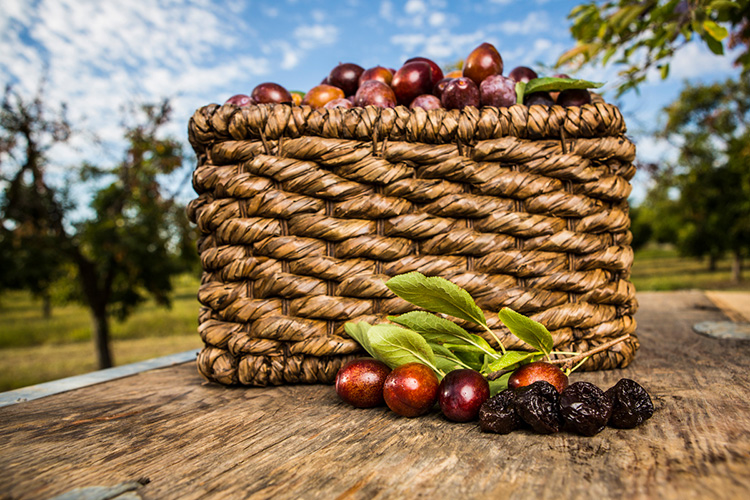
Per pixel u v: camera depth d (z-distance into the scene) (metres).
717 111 5.39
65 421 0.39
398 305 0.44
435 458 0.31
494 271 0.44
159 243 2.59
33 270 2.55
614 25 0.76
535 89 0.47
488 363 0.42
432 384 0.37
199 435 0.35
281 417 0.38
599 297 0.45
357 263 0.44
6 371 3.04
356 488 0.28
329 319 0.44
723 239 5.72
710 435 0.32
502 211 0.44
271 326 0.44
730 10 0.74
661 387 0.41
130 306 3.14
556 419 0.33
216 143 0.45
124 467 0.31
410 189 0.44
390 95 0.47
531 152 0.44
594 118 0.44
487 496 0.27
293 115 0.43
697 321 0.72
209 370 0.45
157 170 2.47
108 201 2.51
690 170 5.70
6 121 2.15
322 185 0.43
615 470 0.28
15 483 0.29
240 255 0.44
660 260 10.79
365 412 0.39
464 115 0.44
